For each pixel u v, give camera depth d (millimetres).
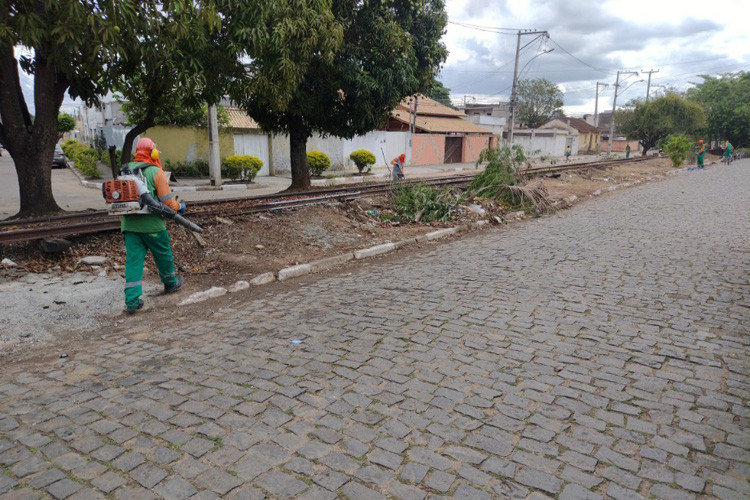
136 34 7328
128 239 5301
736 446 2865
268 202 11562
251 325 4969
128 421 3154
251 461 2736
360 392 3510
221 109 23453
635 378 3709
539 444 2895
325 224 9680
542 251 8344
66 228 7043
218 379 3742
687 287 6051
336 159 29250
